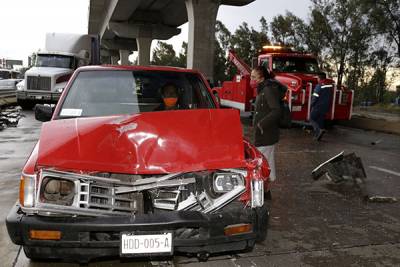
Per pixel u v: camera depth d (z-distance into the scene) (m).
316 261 3.50
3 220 4.23
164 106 4.30
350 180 6.41
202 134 3.18
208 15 24.86
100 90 4.32
